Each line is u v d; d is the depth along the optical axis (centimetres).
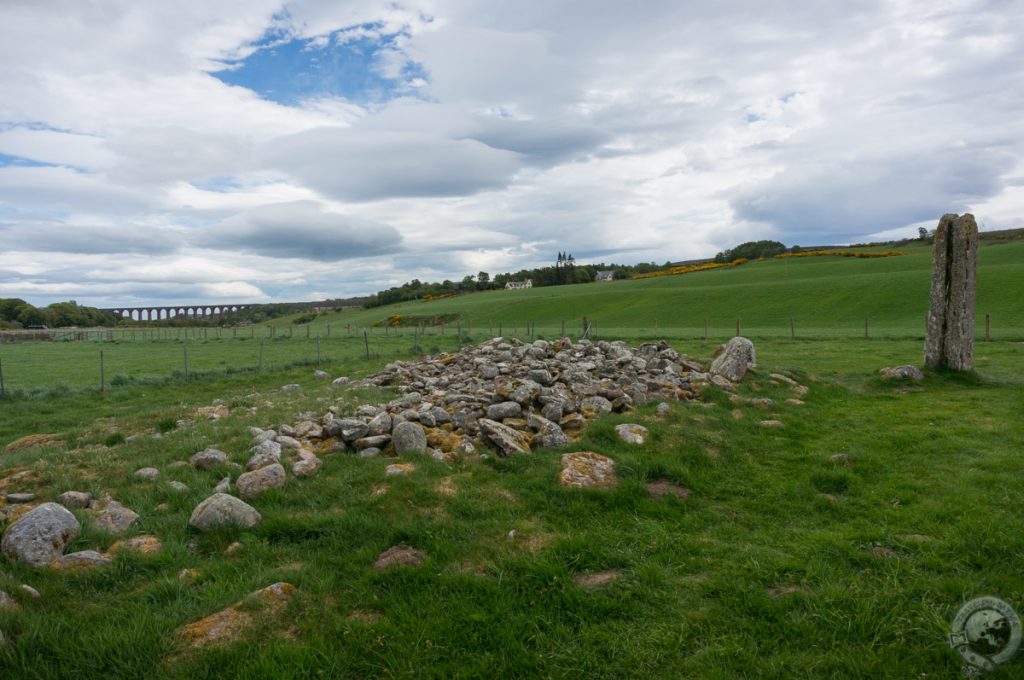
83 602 548
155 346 5466
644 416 1175
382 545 647
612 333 5334
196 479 868
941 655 439
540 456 949
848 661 438
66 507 764
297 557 639
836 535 659
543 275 16538
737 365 1620
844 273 9075
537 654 460
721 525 720
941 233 1817
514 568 587
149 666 451
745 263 12788
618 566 605
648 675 439
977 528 652
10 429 1574
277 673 436
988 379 1731
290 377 2480
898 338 3622
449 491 801
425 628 489
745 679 430
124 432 1306
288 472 895
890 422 1243
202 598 543
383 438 1039
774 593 544
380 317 11319
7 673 444
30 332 7875
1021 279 5762
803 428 1198
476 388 1513
